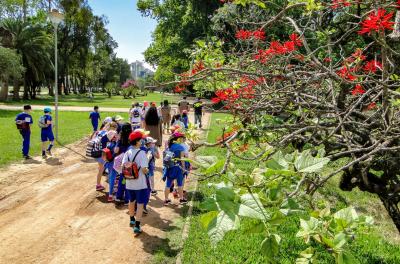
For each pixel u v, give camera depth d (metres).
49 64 42.28
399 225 5.05
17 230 6.18
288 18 4.18
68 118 23.73
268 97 4.29
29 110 11.37
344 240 1.44
